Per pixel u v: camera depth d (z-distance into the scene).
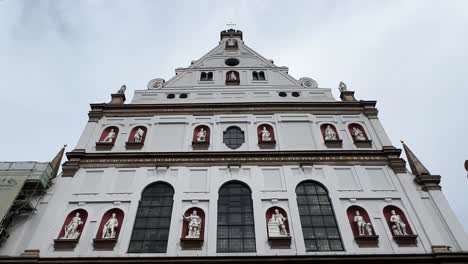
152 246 18.70
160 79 31.14
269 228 19.27
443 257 17.59
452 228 19.39
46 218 19.72
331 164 22.84
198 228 19.27
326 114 26.81
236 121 26.16
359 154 23.39
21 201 19.86
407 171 22.52
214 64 33.19
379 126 25.70
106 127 25.89
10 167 21.72
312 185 21.83
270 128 25.83
